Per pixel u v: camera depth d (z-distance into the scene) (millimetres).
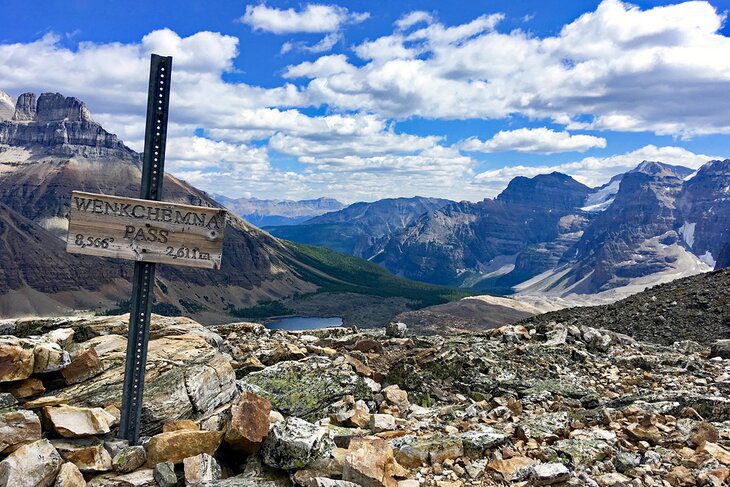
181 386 11031
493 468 9516
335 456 8945
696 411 13062
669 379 17281
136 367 9695
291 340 20344
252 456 9523
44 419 9352
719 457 9711
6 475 7738
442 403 14977
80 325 13008
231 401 11906
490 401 14766
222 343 16047
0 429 8523
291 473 8789
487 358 18062
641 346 23047
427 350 18250
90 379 10977
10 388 9969
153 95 9602
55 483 8102
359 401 13305
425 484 9023
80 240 9656
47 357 10344
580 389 15711
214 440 9492
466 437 10500
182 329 14625
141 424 10211
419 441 10438
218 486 8234
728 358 21016
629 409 13008
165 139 9773
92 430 9320
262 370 14008
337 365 15055
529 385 15789
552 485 8891
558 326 23250
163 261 9617
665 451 10453
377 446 9227
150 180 9789
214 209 9586
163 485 8508
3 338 10531
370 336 22219
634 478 9211
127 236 9656
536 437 11102
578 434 11227
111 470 8867
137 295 9734
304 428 9375
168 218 9656
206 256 9609
